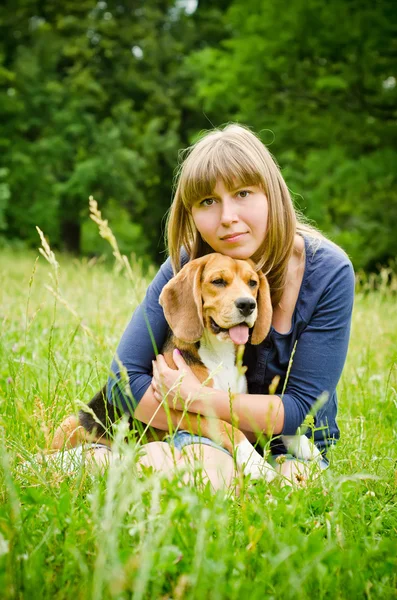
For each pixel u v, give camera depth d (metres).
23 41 22.58
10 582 1.75
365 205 17.12
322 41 14.09
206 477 2.71
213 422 2.63
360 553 2.10
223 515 2.05
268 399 2.97
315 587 1.93
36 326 5.41
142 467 2.37
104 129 21.48
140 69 23.67
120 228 27.95
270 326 3.09
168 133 23.80
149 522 1.97
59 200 21.41
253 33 15.34
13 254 16.56
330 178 15.00
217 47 24.03
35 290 7.75
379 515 2.46
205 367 3.14
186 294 3.05
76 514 2.31
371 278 7.30
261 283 3.06
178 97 23.98
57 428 3.19
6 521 2.07
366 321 5.89
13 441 2.72
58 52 21.83
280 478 2.72
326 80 13.85
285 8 14.38
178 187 3.23
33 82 20.84
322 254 3.19
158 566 1.86
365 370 4.61
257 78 15.49
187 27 24.47
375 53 14.34
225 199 3.00
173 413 3.01
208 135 3.21
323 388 3.08
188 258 3.47
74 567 1.92
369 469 2.80
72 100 21.17
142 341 3.22
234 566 1.95
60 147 20.52
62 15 22.61
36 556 1.91
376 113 15.56
